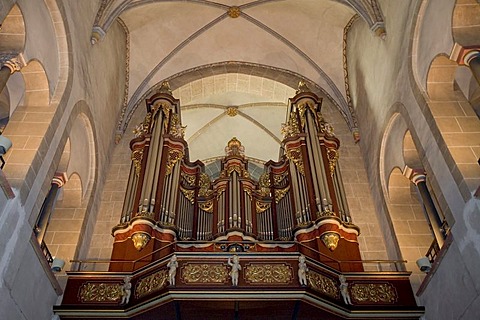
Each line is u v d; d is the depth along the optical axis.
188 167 14.43
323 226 11.74
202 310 9.97
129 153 15.44
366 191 14.42
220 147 21.83
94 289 10.80
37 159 9.50
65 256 11.73
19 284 8.82
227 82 18.56
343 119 16.69
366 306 10.62
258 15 17.52
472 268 8.67
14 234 8.55
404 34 11.86
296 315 10.16
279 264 10.17
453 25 9.84
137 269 10.86
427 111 10.54
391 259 12.64
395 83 12.46
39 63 10.19
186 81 18.06
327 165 13.50
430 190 12.02
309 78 17.98
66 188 12.80
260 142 21.56
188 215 13.25
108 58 14.91
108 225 13.45
